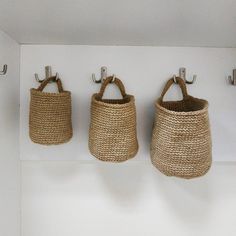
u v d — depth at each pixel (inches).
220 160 31.0
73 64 30.1
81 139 30.8
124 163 32.8
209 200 33.4
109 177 33.1
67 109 27.3
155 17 21.6
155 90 30.3
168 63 30.2
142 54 30.1
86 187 33.2
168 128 24.0
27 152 31.1
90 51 30.0
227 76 30.3
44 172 32.9
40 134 26.3
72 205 33.4
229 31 24.9
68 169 32.9
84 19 22.2
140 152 30.9
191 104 28.8
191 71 30.3
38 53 30.0
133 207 33.4
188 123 23.4
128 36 26.7
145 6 19.6
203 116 23.8
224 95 30.5
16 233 31.6
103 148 24.8
